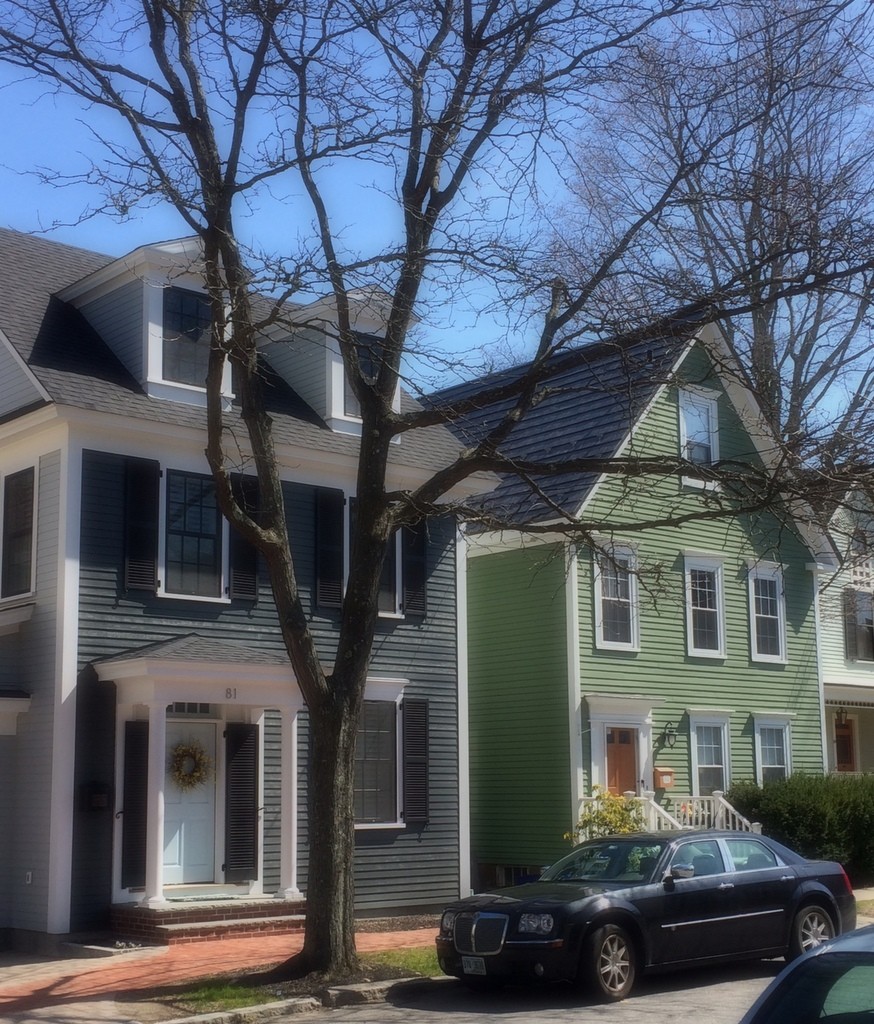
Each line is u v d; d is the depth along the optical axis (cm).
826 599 2962
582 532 1416
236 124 1305
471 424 2689
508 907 1227
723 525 2622
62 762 1669
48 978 1397
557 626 2331
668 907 1251
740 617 2630
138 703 1703
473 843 2403
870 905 1959
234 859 1834
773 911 1331
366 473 1371
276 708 1841
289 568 1339
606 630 2377
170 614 1819
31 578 1773
